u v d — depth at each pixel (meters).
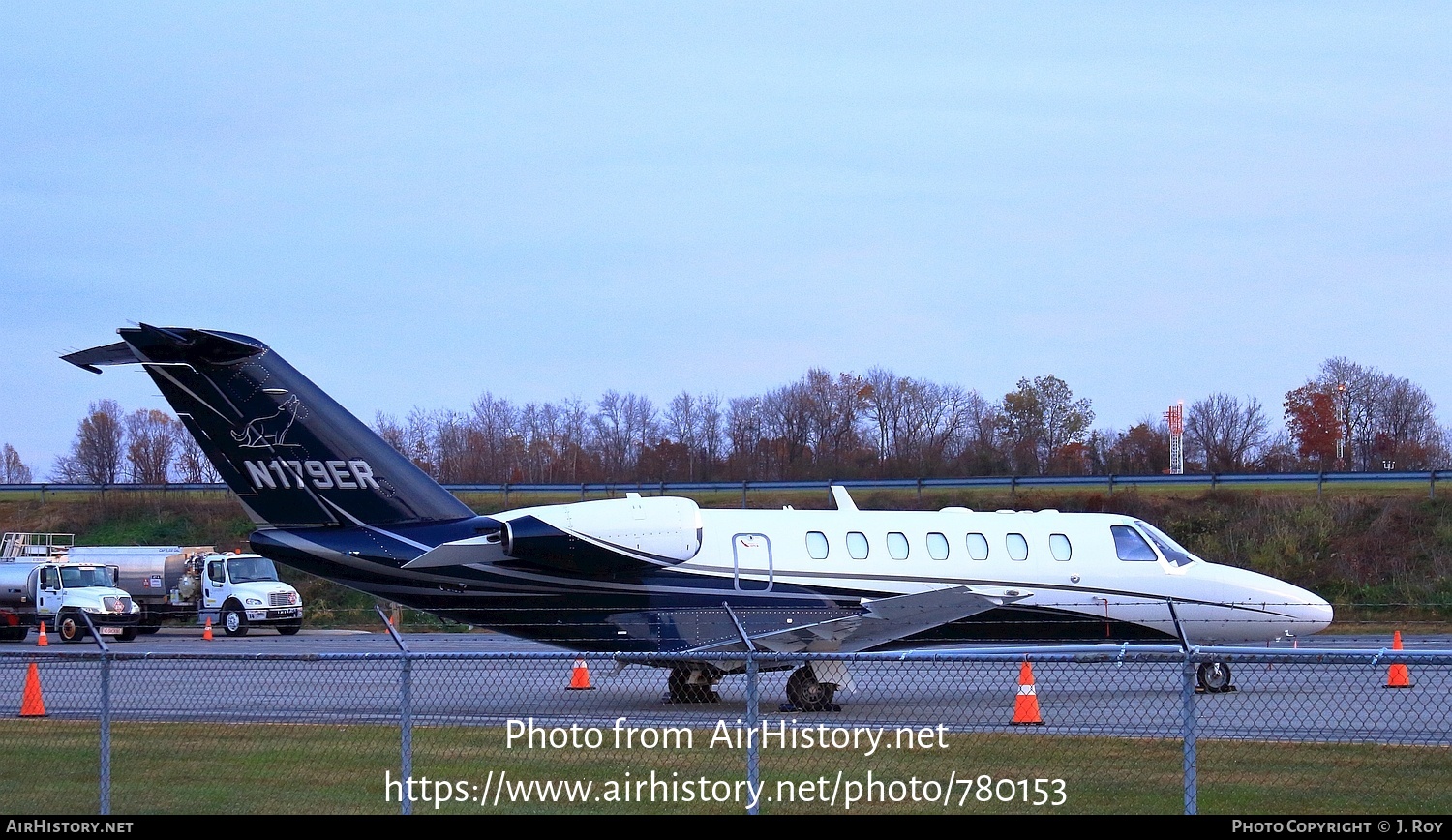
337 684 24.33
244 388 20.59
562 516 20.66
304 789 12.46
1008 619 23.36
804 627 20.17
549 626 21.17
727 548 21.69
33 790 12.52
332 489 20.86
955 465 65.88
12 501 62.03
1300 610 24.72
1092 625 23.80
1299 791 12.07
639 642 21.17
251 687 23.61
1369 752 14.23
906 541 22.77
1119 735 15.69
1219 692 23.52
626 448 73.12
